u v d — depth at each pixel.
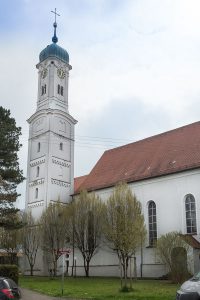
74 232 50.00
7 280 17.55
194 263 38.81
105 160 61.12
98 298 24.19
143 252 46.53
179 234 40.12
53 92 63.69
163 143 53.53
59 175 60.53
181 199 44.72
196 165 43.91
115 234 41.41
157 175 47.44
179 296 14.19
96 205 49.44
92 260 52.41
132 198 43.09
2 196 40.16
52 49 65.38
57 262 54.12
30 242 55.69
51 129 61.09
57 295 26.62
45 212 52.38
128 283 36.00
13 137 42.41
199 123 51.47
